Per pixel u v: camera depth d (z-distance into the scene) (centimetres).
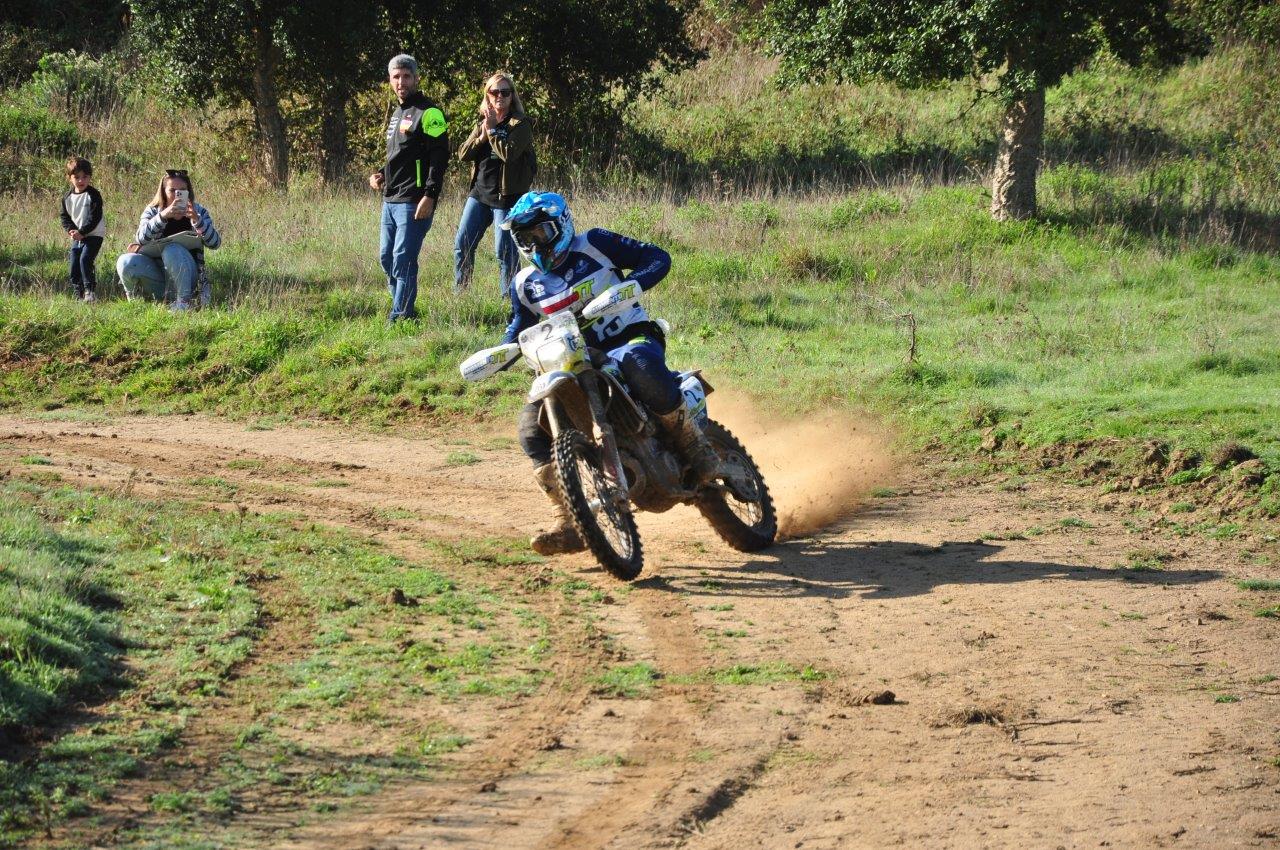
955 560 1340
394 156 2339
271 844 714
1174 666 1029
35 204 3622
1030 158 3147
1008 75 3022
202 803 756
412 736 874
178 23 3819
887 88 5006
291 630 1071
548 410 1224
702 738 887
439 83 4419
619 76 4441
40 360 2333
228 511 1488
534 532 1446
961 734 896
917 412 1883
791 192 3772
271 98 4059
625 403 1222
